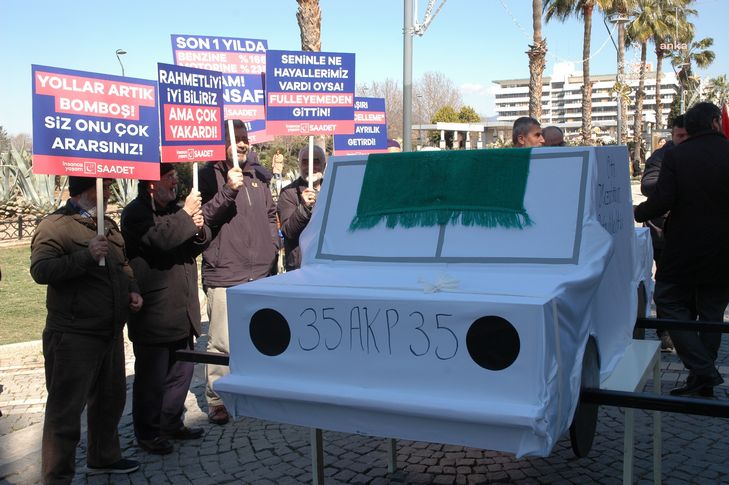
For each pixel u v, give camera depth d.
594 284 2.83
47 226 3.92
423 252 3.18
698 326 3.76
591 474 4.19
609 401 2.72
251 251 5.16
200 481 4.28
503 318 2.48
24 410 5.81
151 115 4.18
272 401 2.96
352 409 2.78
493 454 4.56
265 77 5.86
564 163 3.12
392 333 2.69
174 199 4.74
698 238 4.89
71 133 3.84
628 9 39.66
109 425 4.31
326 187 3.62
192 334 4.80
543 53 24.94
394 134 53.84
